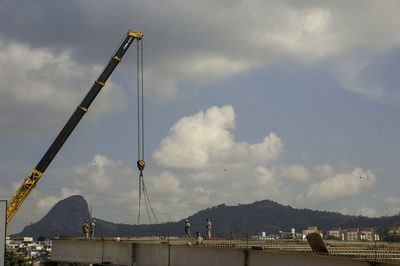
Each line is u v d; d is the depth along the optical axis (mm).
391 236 139250
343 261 27719
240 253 33594
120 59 90125
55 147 87000
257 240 50094
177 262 38219
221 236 51781
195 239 50062
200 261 36344
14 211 84625
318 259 28875
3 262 46500
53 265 51031
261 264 32188
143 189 64250
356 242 53312
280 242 50750
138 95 77500
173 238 51062
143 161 65438
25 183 85250
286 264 30594
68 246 49781
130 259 42406
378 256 32562
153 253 40719
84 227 51000
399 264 25422
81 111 88125
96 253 46781
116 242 44844
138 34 90562
